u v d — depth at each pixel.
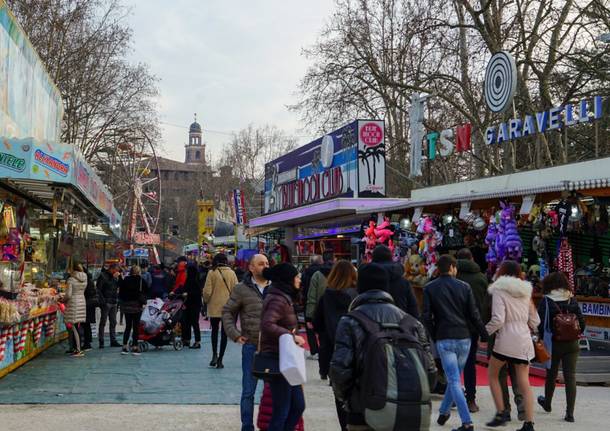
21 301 10.91
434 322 7.19
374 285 4.55
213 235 45.59
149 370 11.23
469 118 27.58
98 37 36.72
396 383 4.08
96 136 41.62
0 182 11.97
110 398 8.69
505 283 7.15
